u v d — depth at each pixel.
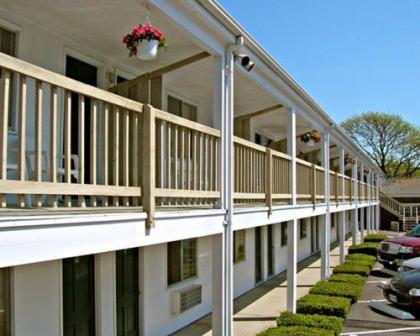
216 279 6.98
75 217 3.95
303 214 11.52
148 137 4.99
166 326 9.00
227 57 7.13
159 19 6.20
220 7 6.22
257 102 11.16
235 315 10.68
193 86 9.74
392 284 11.36
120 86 7.29
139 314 8.23
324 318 9.36
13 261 3.44
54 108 3.84
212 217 6.59
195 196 5.95
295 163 10.84
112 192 4.49
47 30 6.49
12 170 5.60
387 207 39.84
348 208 19.28
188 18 6.02
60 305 6.25
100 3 5.70
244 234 13.41
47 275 6.07
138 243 4.84
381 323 10.30
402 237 17.50
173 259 9.56
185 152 6.32
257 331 9.37
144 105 5.00
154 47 5.70
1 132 3.38
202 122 11.16
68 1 5.66
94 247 4.22
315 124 13.24
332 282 13.20
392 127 53.44
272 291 13.42
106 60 7.67
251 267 13.84
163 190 5.23
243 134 10.95
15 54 6.02
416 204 39.38
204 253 10.71
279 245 16.75
